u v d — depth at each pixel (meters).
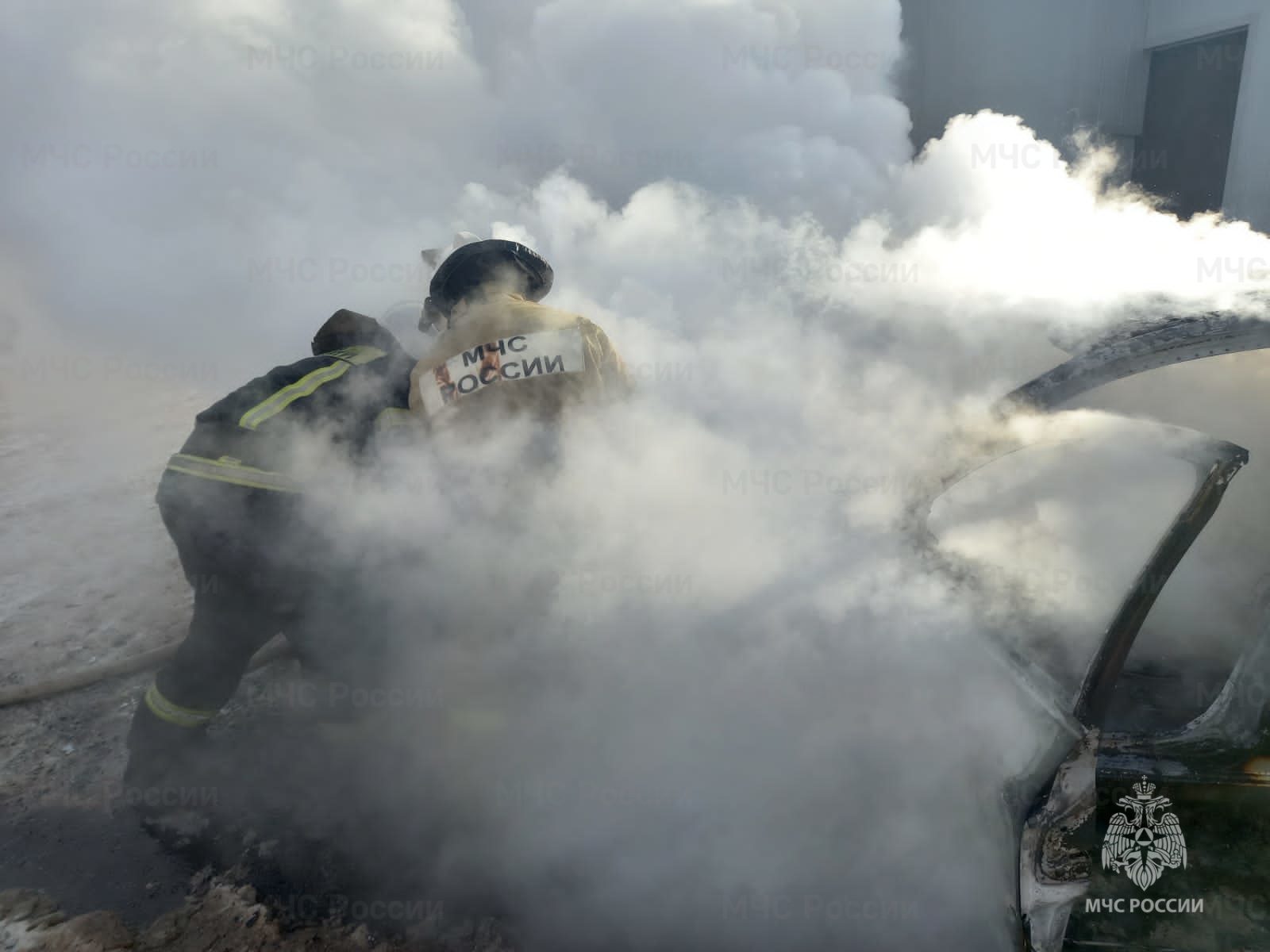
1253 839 1.44
